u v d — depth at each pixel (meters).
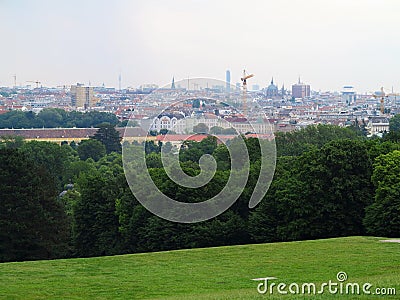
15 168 69.19
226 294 31.84
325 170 64.88
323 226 64.62
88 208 76.00
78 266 41.34
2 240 66.38
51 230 69.50
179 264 41.53
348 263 40.56
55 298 33.00
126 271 39.62
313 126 151.38
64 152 155.88
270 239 65.56
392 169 63.25
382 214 60.34
